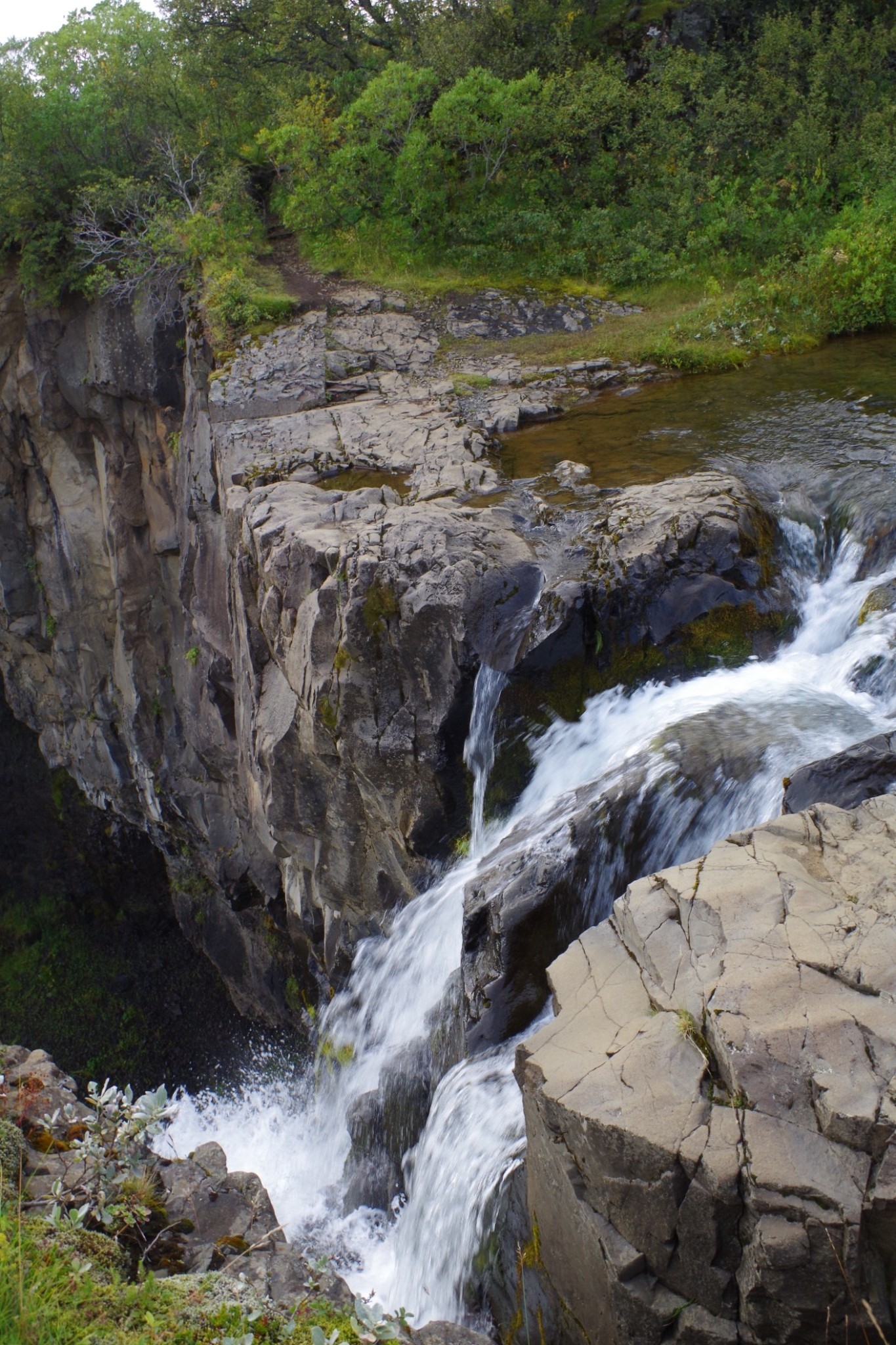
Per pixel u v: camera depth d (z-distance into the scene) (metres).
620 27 21.22
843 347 15.80
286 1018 17.42
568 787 8.91
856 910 5.01
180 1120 14.69
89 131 18.89
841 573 10.13
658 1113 4.41
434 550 9.57
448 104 17.62
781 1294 4.11
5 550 21.31
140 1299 4.36
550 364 15.41
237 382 14.53
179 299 17.19
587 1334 4.98
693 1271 4.36
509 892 7.37
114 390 18.36
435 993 9.46
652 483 11.39
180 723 19.80
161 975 21.02
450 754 9.61
